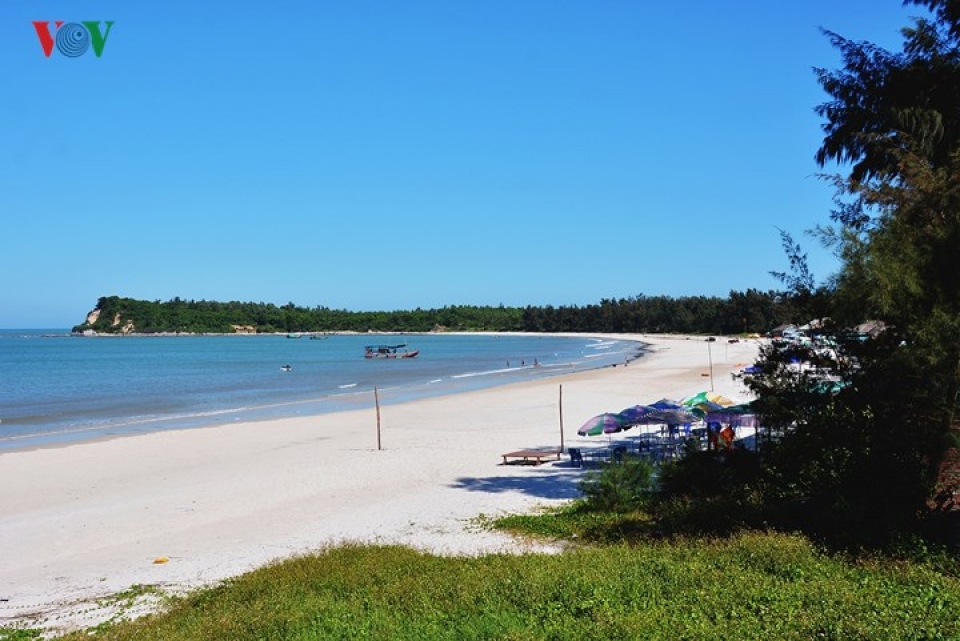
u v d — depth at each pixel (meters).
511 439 33.50
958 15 19.36
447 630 9.05
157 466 28.92
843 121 21.34
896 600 9.16
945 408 13.63
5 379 79.25
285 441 34.75
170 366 101.94
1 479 26.72
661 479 19.31
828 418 14.45
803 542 11.73
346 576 12.08
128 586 15.09
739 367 73.88
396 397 56.97
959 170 14.70
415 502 21.38
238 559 16.67
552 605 9.61
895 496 13.06
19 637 11.94
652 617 8.84
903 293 13.77
